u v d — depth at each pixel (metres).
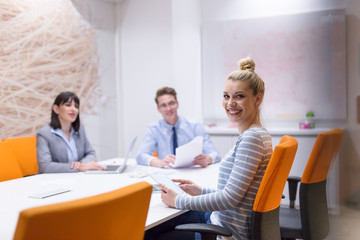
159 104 2.88
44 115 3.92
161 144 2.93
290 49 4.11
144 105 4.86
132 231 1.10
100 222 0.97
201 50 4.51
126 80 4.96
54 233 0.89
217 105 4.48
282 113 4.18
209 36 4.45
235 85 1.66
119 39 4.94
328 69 3.94
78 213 0.91
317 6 3.98
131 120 4.98
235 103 1.66
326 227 1.70
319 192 1.79
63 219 0.89
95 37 4.58
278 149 1.41
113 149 4.95
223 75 4.43
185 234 1.91
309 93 4.04
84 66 4.42
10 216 1.49
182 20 4.54
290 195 2.31
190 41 4.55
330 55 3.93
